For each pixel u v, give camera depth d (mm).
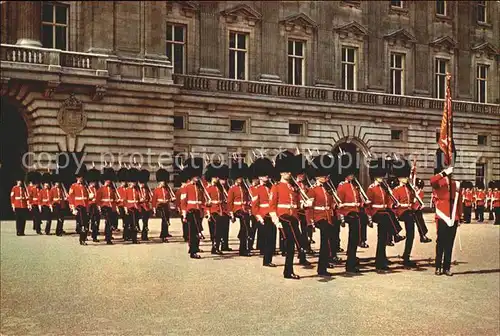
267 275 12312
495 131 29562
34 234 21672
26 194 21250
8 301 9492
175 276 12039
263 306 9195
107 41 29031
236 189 16016
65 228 24297
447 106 12930
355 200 12938
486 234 22547
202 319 8312
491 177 29953
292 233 11945
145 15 30062
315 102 36000
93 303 9367
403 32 39719
